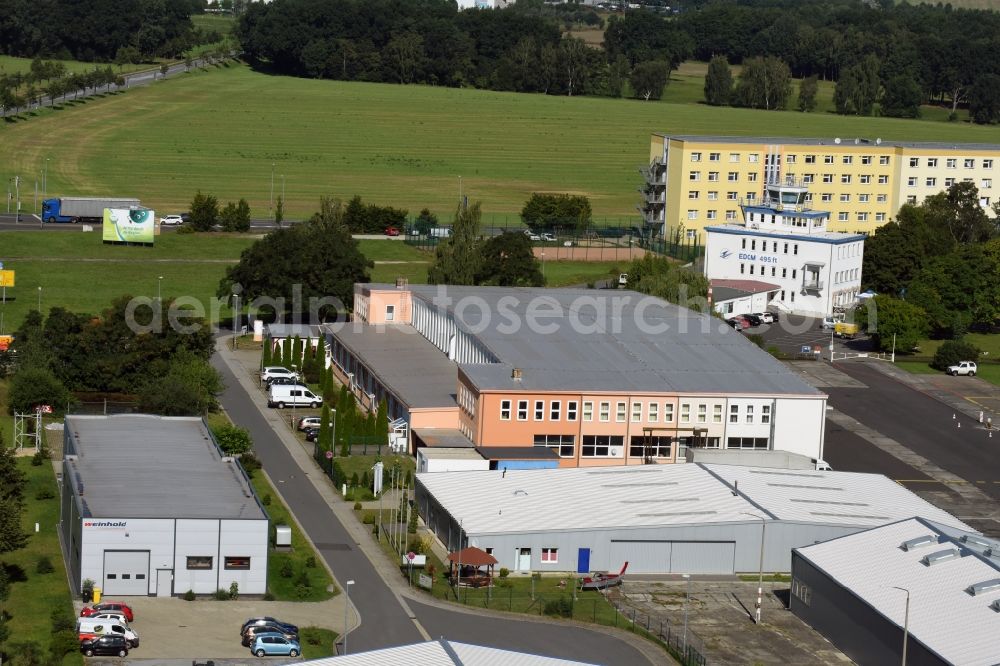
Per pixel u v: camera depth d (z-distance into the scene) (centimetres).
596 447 17262
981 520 16450
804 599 13125
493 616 12825
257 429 18612
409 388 18675
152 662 11288
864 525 14600
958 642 11325
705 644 12438
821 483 16062
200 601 12825
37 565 13462
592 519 14412
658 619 12988
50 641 11612
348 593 12362
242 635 11850
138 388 19150
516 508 14675
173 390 18175
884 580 12538
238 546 12975
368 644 12000
